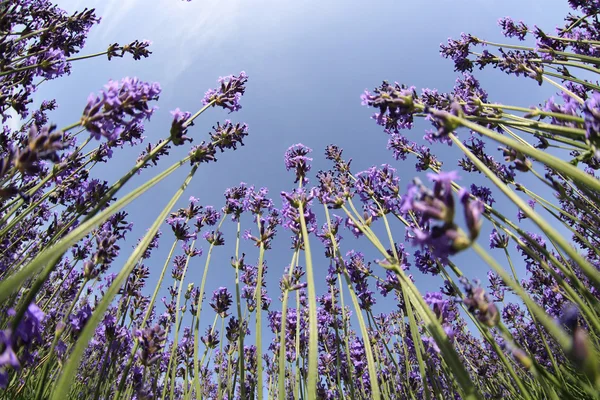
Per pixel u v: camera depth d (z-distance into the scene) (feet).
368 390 1.26
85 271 0.62
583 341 0.22
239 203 1.01
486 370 1.37
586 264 0.28
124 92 0.45
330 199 0.74
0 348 0.30
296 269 1.00
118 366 1.11
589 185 0.31
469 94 0.91
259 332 0.64
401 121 0.71
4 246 0.89
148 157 0.51
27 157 0.39
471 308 0.38
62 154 0.81
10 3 0.80
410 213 0.72
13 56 0.83
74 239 0.32
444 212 0.30
